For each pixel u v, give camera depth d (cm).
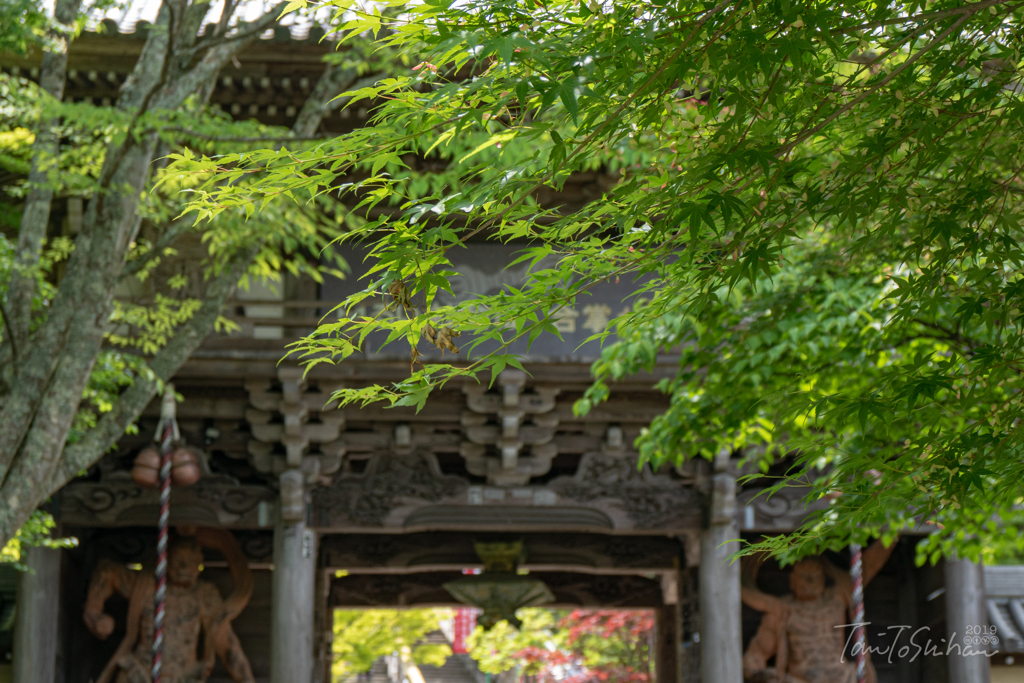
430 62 474
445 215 484
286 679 1812
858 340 1017
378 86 470
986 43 569
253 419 1822
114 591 2095
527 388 1834
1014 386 662
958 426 809
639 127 496
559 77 448
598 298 1892
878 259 984
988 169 639
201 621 2006
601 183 1820
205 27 1521
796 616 2033
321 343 528
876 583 2208
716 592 1891
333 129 1844
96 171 1356
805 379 958
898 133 535
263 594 2162
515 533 2170
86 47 1745
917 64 543
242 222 1388
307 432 1828
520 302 520
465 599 2203
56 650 1866
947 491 579
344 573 2423
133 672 1939
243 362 1775
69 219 1808
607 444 1891
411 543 2189
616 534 2120
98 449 1268
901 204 535
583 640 3281
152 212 1370
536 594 2150
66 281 1176
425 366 534
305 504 1873
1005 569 2202
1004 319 567
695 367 1141
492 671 3588
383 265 489
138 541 2067
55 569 1831
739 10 461
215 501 1877
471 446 1891
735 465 1897
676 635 2234
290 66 1758
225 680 2103
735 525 1909
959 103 538
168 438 1623
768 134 508
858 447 729
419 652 4231
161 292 1758
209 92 1343
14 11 1088
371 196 503
